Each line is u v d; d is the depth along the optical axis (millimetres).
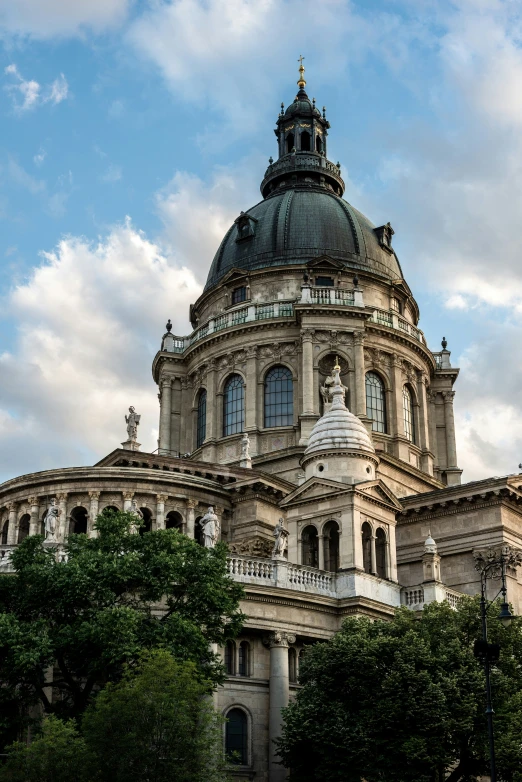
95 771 41000
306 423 86812
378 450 85250
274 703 56750
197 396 96938
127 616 45688
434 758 47281
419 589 64312
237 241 100125
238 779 54656
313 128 108875
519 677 52594
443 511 76562
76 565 47562
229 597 49938
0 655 46875
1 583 48594
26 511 73688
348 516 63594
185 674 42656
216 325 95625
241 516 75062
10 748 43625
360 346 90062
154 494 72562
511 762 48531
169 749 41750
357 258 97312
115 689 43594
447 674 49969
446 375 100875
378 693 49062
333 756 48656
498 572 72188
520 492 75188
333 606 60625
